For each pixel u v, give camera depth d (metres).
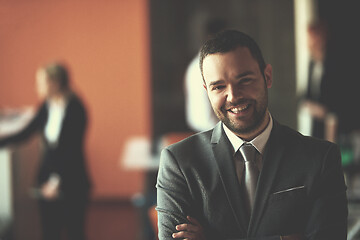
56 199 4.33
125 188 7.26
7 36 7.38
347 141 3.95
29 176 5.47
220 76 1.40
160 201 1.61
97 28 7.34
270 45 7.28
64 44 7.38
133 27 7.31
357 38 6.71
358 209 3.03
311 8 7.11
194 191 1.56
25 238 5.34
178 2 7.32
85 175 4.36
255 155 1.53
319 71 4.68
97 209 6.91
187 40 7.35
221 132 1.57
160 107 7.38
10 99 7.45
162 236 1.59
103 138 7.38
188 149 1.59
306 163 1.52
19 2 7.34
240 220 1.51
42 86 4.30
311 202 1.53
